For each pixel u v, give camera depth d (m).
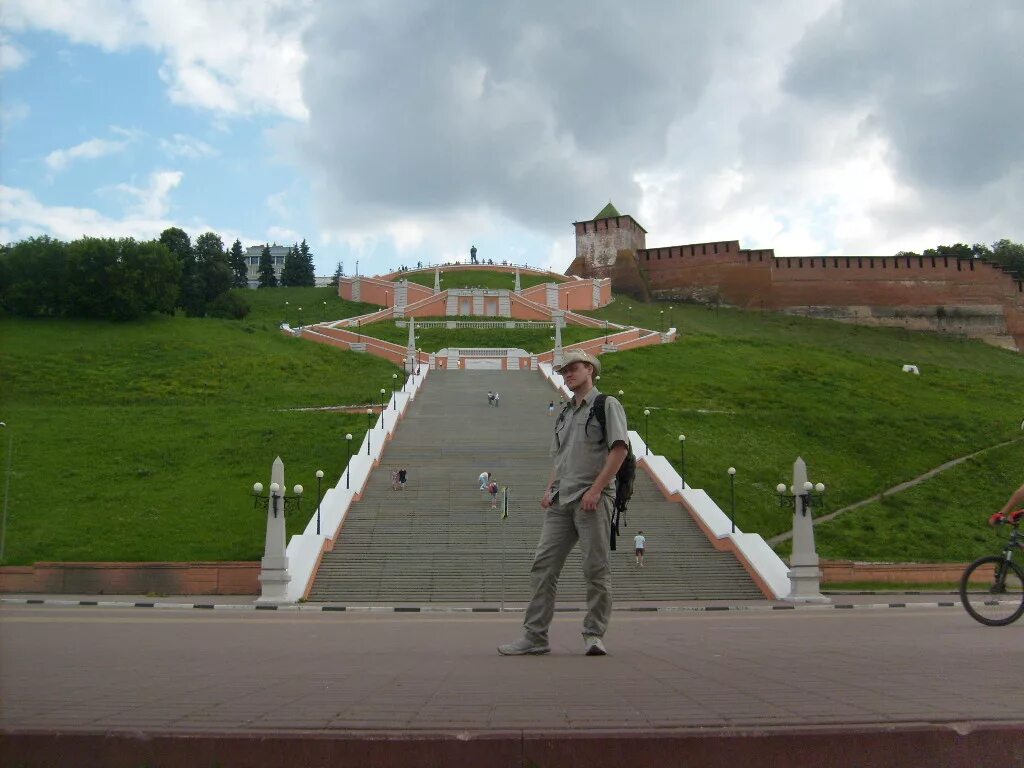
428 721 4.40
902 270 103.94
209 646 11.38
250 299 116.69
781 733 4.07
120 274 76.62
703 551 34.16
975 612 11.33
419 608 26.84
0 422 50.06
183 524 36.06
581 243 120.56
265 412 54.69
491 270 127.62
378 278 112.12
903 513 43.12
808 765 4.05
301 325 94.06
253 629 16.00
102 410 54.31
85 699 5.32
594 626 8.24
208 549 33.75
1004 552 11.23
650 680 6.07
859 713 4.47
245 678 6.63
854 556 37.75
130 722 4.42
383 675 6.74
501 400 61.00
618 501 8.23
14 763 4.18
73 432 48.50
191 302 102.56
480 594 29.81
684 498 38.56
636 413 56.09
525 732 4.09
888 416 60.06
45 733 4.20
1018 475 49.53
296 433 49.31
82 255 77.12
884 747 4.07
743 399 62.50
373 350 78.19
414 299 105.88
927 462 51.16
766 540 39.03
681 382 66.44
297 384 64.81
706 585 31.42
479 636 14.18
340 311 106.75
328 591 29.98
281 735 4.11
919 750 4.08
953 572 34.84
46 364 65.00
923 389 70.25
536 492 39.72
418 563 32.09
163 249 81.69
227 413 54.22
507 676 6.48
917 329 102.44
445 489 40.12
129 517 36.59
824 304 104.75
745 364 74.06
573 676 6.41
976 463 51.19
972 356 93.75
